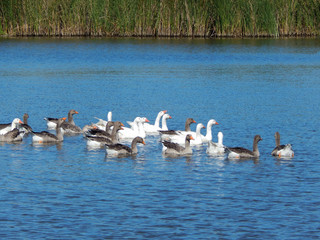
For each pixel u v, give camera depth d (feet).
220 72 203.92
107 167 81.25
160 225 57.72
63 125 109.40
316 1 295.69
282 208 63.05
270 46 279.08
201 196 67.15
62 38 294.25
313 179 74.79
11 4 285.43
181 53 254.88
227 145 97.55
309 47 277.03
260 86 171.63
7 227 56.90
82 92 157.17
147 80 181.88
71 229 56.49
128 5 287.89
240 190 69.72
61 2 290.35
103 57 242.17
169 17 292.61
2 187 70.49
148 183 72.64
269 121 119.14
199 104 140.46
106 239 54.03
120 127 99.09
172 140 100.83
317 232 56.18
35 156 88.07
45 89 161.68
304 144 97.40
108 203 64.39
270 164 83.20
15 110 130.72
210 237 54.70
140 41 287.48
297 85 173.78
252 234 55.57
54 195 67.31
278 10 293.84
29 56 241.35
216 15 292.61
